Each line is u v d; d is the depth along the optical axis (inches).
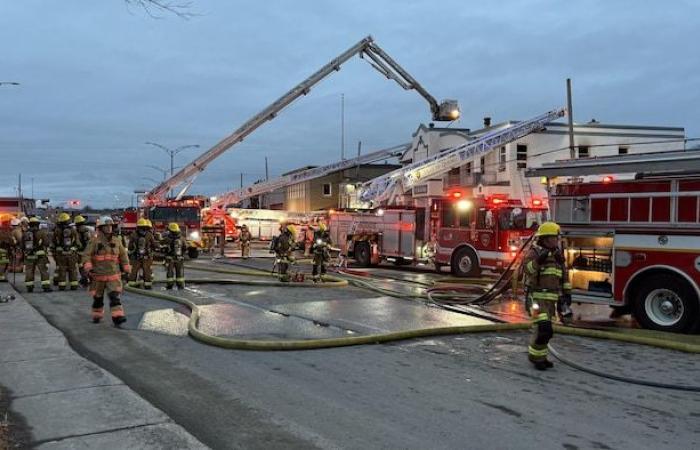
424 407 216.5
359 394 231.8
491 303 480.4
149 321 383.2
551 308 273.9
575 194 404.5
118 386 233.3
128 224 1052.5
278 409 213.2
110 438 179.9
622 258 379.2
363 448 178.1
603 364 284.2
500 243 666.2
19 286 582.2
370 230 861.2
